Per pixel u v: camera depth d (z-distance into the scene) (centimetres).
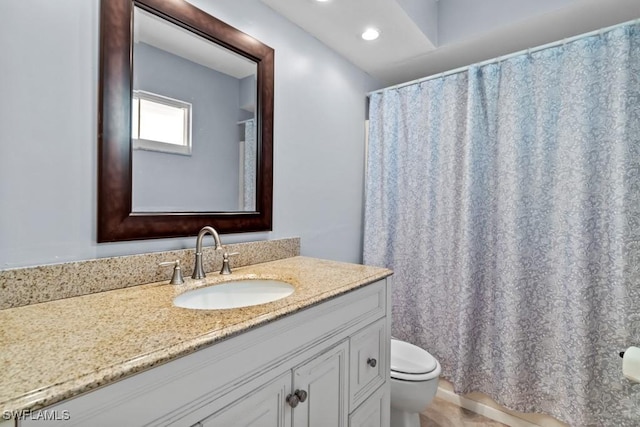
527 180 164
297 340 88
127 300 89
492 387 172
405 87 208
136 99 106
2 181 81
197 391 64
